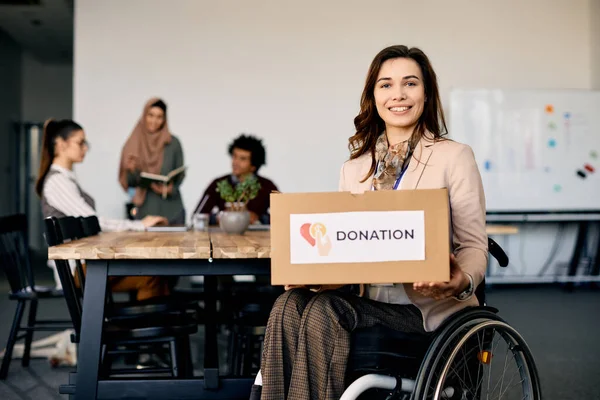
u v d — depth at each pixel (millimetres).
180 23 6750
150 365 3477
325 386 1692
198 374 3342
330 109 6875
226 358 3734
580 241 6898
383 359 1766
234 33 6789
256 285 3605
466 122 6688
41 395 3006
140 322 2471
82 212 3498
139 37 6711
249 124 6816
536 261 7082
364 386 1692
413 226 1602
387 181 1892
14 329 3338
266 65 6824
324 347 1706
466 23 7004
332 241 1610
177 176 6672
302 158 6859
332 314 1716
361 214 1607
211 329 2633
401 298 1849
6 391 3070
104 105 6680
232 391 2201
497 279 6801
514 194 6730
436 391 1646
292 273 1611
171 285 3674
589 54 7133
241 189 3172
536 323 4809
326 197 1612
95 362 2084
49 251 2023
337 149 6883
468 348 1807
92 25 6672
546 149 6750
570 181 6773
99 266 2094
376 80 1929
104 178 6660
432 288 1628
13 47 10812
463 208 1817
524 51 7074
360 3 6883
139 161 6629
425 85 1914
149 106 6652
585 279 6570
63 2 8133
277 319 1748
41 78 11703
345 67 6879
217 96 6789
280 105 6832
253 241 2451
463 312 1774
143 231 3539
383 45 6906
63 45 10469
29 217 11672
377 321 1763
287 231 1615
